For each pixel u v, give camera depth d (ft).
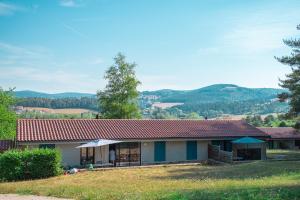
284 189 58.70
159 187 72.49
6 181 95.40
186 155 139.64
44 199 58.70
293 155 159.63
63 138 120.57
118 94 215.10
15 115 192.13
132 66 219.41
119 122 145.79
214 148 139.13
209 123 158.71
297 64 168.25
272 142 226.17
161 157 136.05
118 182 86.22
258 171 98.73
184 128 147.02
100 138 125.29
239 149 146.20
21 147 116.37
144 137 131.34
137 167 122.62
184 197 52.31
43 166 100.83
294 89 165.58
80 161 124.16
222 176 91.91
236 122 164.35
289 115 168.45
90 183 85.35
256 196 51.55
